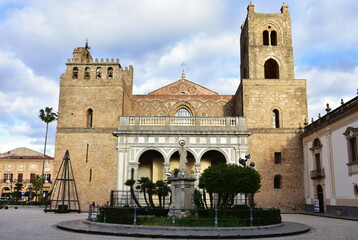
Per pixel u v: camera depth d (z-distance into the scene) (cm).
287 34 4666
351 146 3134
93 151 4147
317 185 3794
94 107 4300
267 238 1827
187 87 5269
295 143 4206
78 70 4447
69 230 2072
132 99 5097
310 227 2322
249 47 4584
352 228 2266
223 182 2384
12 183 9688
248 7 4738
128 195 3956
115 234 1877
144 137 4159
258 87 4362
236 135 4162
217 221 2192
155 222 2219
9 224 2367
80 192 4028
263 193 4031
